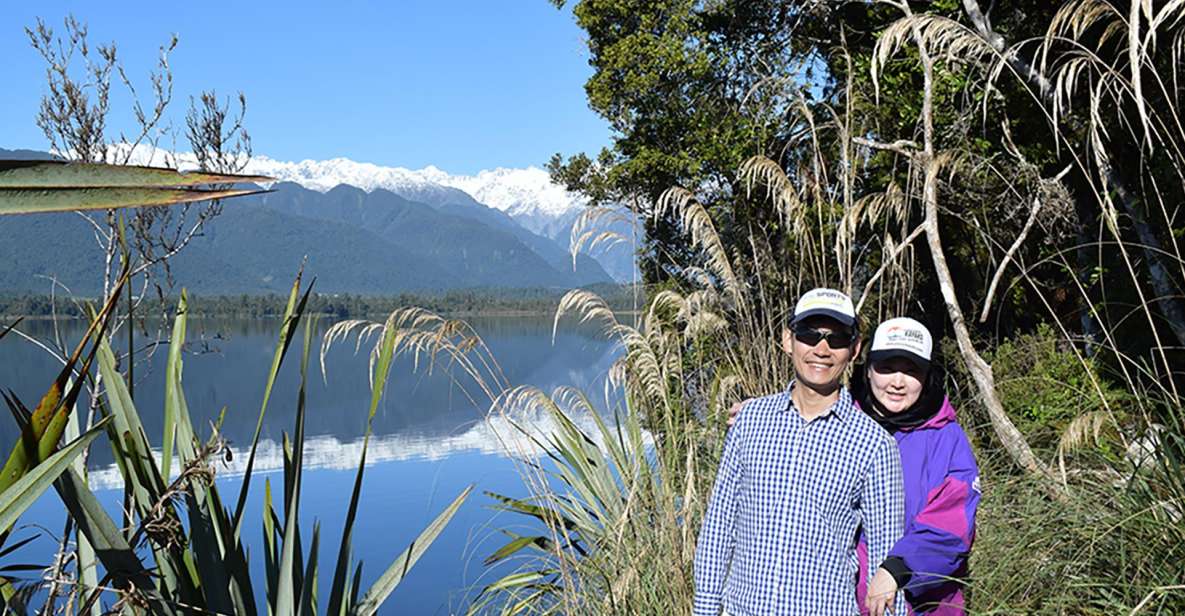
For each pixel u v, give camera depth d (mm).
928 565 2678
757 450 2816
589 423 5027
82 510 2295
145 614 2488
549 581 4816
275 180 1462
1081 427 3619
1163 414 3281
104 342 2621
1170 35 4730
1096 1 3691
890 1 7715
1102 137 6098
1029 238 9156
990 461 4781
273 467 22219
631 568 4059
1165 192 6082
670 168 15266
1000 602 3252
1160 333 6484
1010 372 8148
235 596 2812
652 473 4414
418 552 3287
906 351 2822
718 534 2924
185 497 2746
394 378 81000
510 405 4812
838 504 2729
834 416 2762
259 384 77188
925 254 11578
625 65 16297
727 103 13320
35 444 2006
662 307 5031
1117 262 7266
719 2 13547
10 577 2373
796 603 2707
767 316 4828
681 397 4824
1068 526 3398
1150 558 2959
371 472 33250
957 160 6684
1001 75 8516
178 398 2947
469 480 26750
